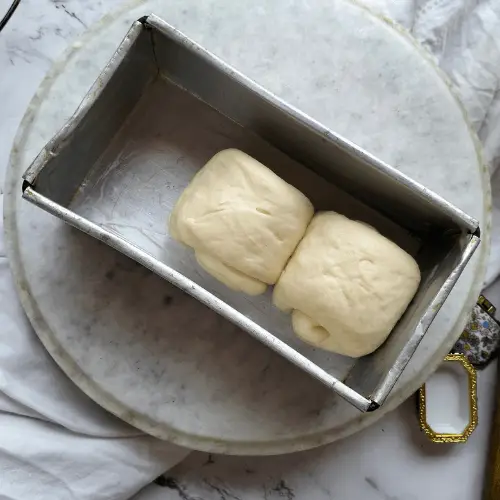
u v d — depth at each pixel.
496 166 0.46
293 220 0.37
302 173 0.42
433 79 0.42
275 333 0.40
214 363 0.41
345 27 0.42
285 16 0.42
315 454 0.45
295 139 0.39
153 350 0.41
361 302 0.35
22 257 0.41
